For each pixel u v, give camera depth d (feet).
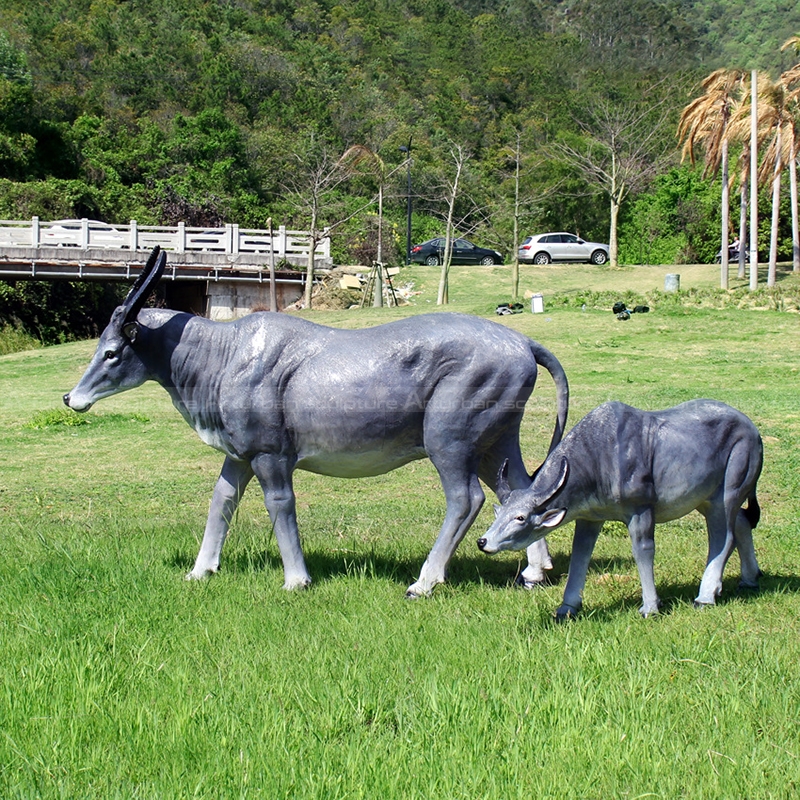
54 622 20.90
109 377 24.70
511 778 14.26
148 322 24.88
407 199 156.35
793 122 98.12
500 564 27.09
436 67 197.88
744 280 113.09
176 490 38.83
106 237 111.55
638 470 20.97
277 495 24.29
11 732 15.89
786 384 60.75
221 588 23.90
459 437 23.44
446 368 23.40
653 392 57.93
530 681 17.52
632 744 15.03
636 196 161.17
